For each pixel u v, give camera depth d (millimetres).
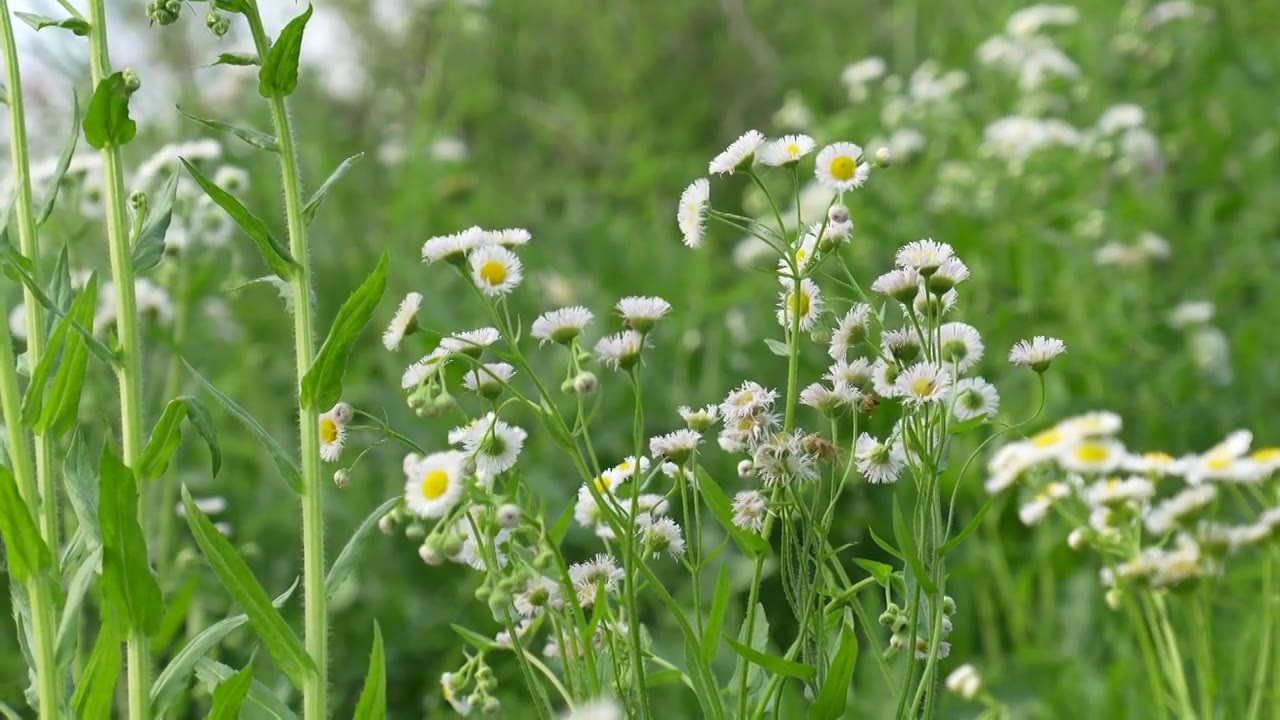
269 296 3100
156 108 3547
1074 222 3062
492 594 1414
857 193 2889
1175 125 3752
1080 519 1758
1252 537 1695
